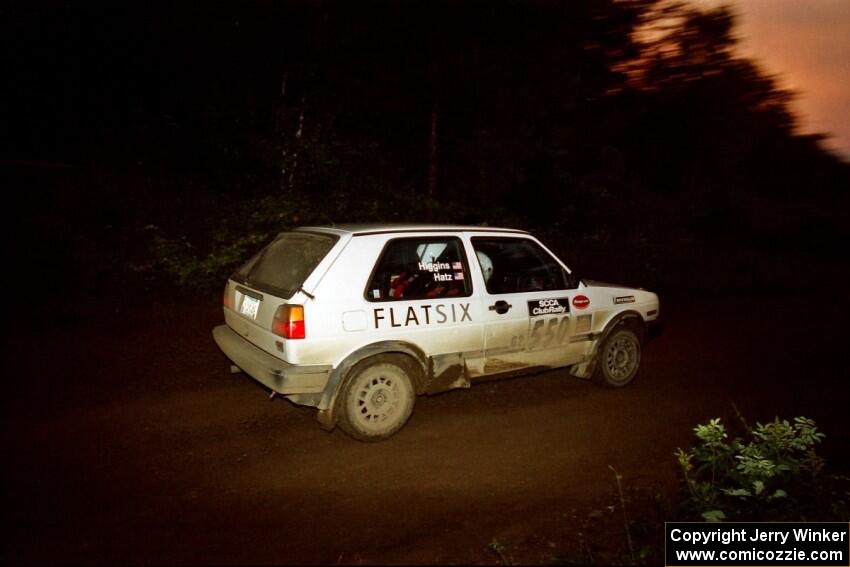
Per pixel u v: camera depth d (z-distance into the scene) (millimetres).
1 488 3705
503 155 12320
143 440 4469
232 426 4785
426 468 4270
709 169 20734
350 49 10820
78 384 5418
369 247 4578
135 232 9445
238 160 11227
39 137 11711
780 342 8812
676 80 16500
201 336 6934
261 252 5242
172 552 3170
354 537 3383
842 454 4961
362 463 4297
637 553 3363
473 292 4992
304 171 10555
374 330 4488
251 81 11289
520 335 5242
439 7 10555
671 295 12578
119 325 7094
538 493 3996
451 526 3543
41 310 7223
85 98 11797
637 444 4879
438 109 12203
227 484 3914
